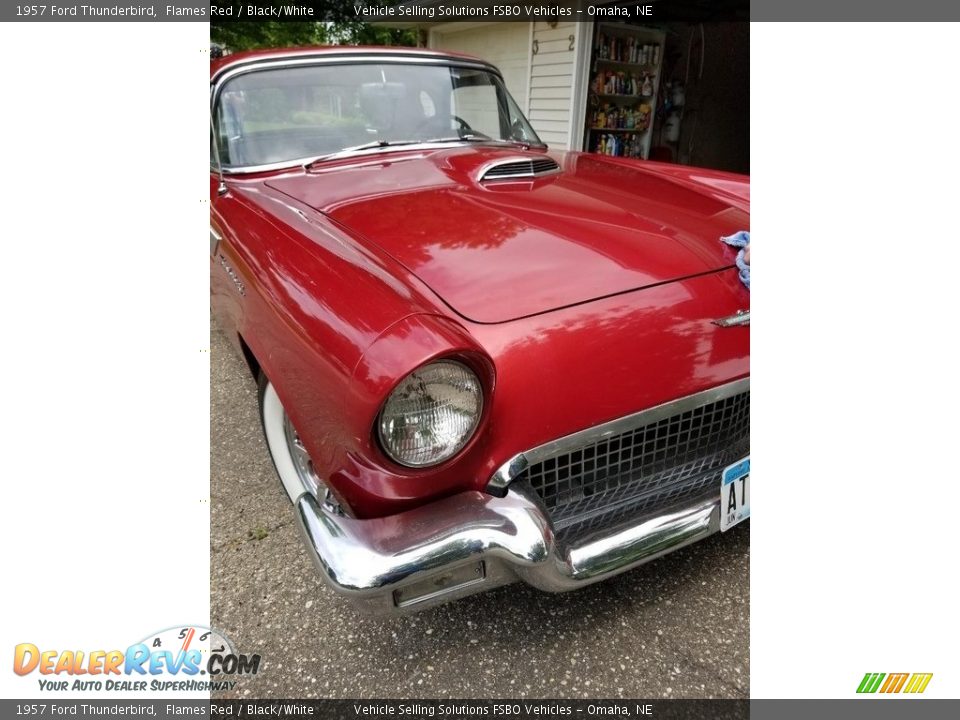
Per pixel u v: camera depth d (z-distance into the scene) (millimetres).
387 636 1632
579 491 1496
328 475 1318
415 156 2410
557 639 1615
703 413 1584
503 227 1720
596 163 2633
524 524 1291
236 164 2297
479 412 1217
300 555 1900
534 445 1355
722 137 8375
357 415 1112
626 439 1503
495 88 2869
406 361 1085
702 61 7633
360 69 2500
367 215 1809
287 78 2385
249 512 2096
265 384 1915
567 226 1746
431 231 1691
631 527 1429
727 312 1555
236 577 1820
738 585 1773
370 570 1189
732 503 1548
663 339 1464
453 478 1299
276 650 1595
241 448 2453
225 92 2295
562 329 1376
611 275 1534
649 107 7254
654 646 1588
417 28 8875
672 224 1822
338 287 1325
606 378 1398
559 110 6738
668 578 1807
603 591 1766
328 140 2404
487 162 2221
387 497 1254
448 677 1520
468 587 1332
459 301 1396
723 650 1572
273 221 1787
